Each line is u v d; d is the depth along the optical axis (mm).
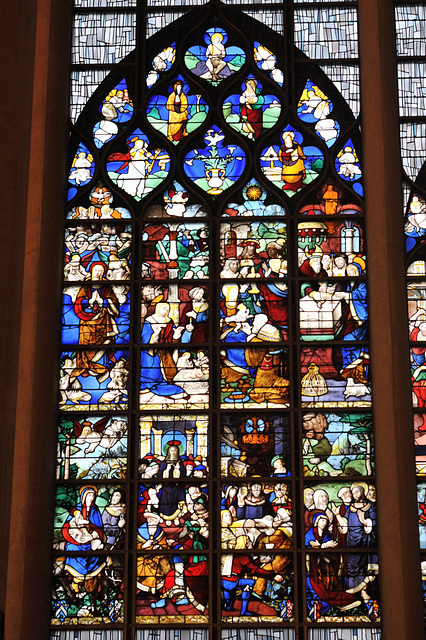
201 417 10727
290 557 10258
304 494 10445
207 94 11930
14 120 8141
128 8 12289
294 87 11914
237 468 10531
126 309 11117
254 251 11305
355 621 10016
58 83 11398
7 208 7918
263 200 11492
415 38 12203
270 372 10875
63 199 11234
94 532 10352
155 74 12055
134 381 10852
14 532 9734
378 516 10086
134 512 10406
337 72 11992
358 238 11336
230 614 10078
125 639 9992
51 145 11109
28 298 10508
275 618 10062
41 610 9695
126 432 10680
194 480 10477
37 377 10281
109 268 11258
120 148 11766
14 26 8328
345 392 10766
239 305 11109
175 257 11320
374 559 10219
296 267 11219
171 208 11500
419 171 11625
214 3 12266
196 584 10188
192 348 10969
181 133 11812
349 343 10914
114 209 11492
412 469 9977
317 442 10609
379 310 10531
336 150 11672
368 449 10570
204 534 10320
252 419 10719
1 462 7480
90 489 10500
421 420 10734
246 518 10375
